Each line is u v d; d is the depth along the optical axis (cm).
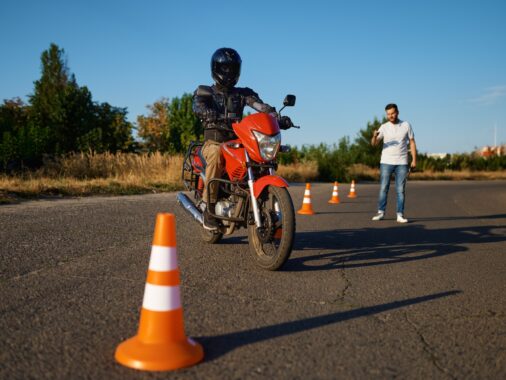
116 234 600
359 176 3234
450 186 2608
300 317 322
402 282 432
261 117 449
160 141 3141
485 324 323
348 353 265
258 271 450
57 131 2770
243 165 454
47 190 1081
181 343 248
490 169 4831
